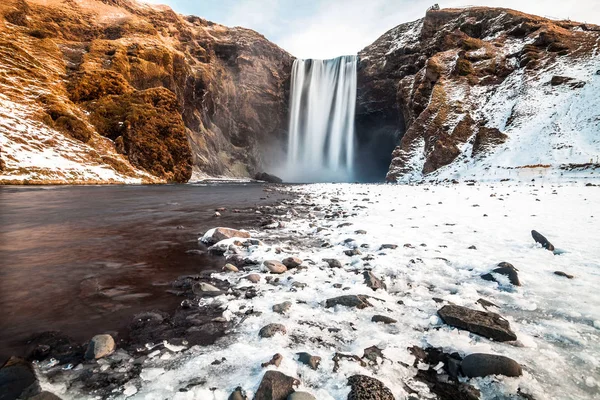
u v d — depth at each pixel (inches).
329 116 2810.0
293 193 760.3
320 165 2859.3
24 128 975.6
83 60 1472.7
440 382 80.9
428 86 1764.3
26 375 76.5
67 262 187.3
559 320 113.6
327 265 183.6
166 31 2359.7
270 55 2851.9
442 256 198.5
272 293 140.7
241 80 2696.9
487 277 158.4
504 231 265.0
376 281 150.5
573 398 73.4
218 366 85.4
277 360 85.0
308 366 84.8
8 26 1363.2
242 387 76.4
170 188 940.6
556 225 280.7
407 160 1545.3
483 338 101.9
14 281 153.2
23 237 253.9
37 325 108.5
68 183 934.4
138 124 1311.5
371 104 2583.7
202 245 233.8
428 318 116.6
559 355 90.9
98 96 1328.7
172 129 1428.4
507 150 1160.8
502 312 121.8
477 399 74.8
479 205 426.9
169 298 135.5
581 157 917.8
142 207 462.9
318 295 138.6
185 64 2003.0
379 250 216.4
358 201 534.6
